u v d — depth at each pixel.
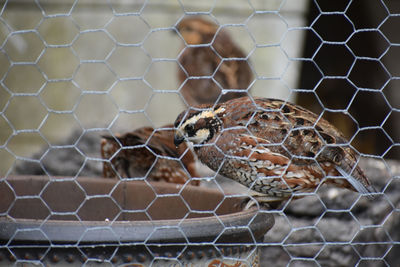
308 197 8.90
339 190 8.98
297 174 6.33
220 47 12.60
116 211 6.08
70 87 14.79
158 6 14.16
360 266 8.56
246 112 6.43
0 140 14.59
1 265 4.29
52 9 14.16
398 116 13.26
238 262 4.75
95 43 14.56
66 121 14.90
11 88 14.54
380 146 13.76
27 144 14.70
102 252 4.28
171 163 7.76
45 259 4.26
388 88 13.23
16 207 5.87
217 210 5.76
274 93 14.29
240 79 12.66
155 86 14.80
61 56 14.54
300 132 6.25
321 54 14.34
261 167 6.30
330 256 8.63
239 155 6.35
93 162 10.92
